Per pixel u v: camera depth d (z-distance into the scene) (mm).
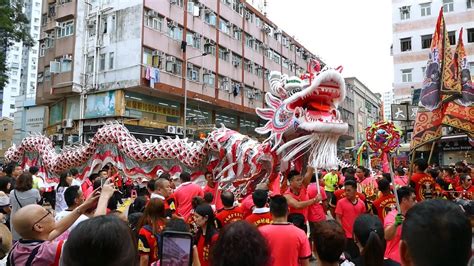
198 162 10672
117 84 23344
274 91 8414
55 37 25922
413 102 23719
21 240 2846
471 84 8070
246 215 5547
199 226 4355
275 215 3688
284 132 7770
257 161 8344
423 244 1625
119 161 13078
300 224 5734
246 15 34312
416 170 6852
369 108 66688
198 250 4227
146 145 12461
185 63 26000
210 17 29500
